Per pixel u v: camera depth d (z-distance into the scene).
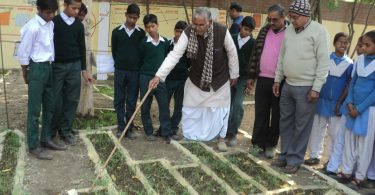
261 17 11.04
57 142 5.32
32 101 4.71
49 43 4.69
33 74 4.63
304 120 4.84
